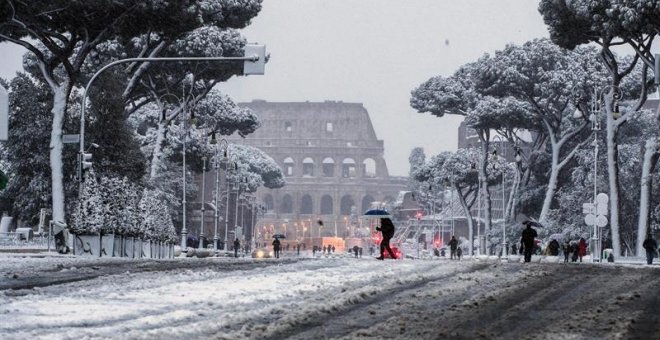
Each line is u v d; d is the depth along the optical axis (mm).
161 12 77188
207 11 97875
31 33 74125
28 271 36062
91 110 92750
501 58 138000
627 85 134625
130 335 15234
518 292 27906
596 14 101125
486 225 148000
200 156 137000
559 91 131750
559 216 125750
